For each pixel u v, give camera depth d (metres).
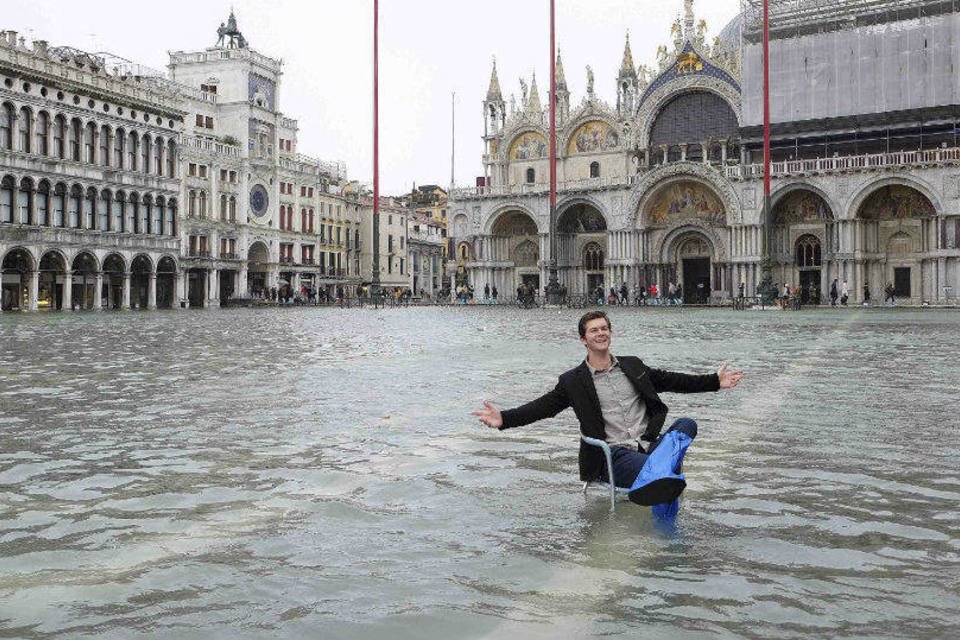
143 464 8.91
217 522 6.77
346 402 13.29
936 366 18.28
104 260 72.50
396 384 15.56
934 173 67.94
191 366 18.97
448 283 147.38
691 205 82.12
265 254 97.19
